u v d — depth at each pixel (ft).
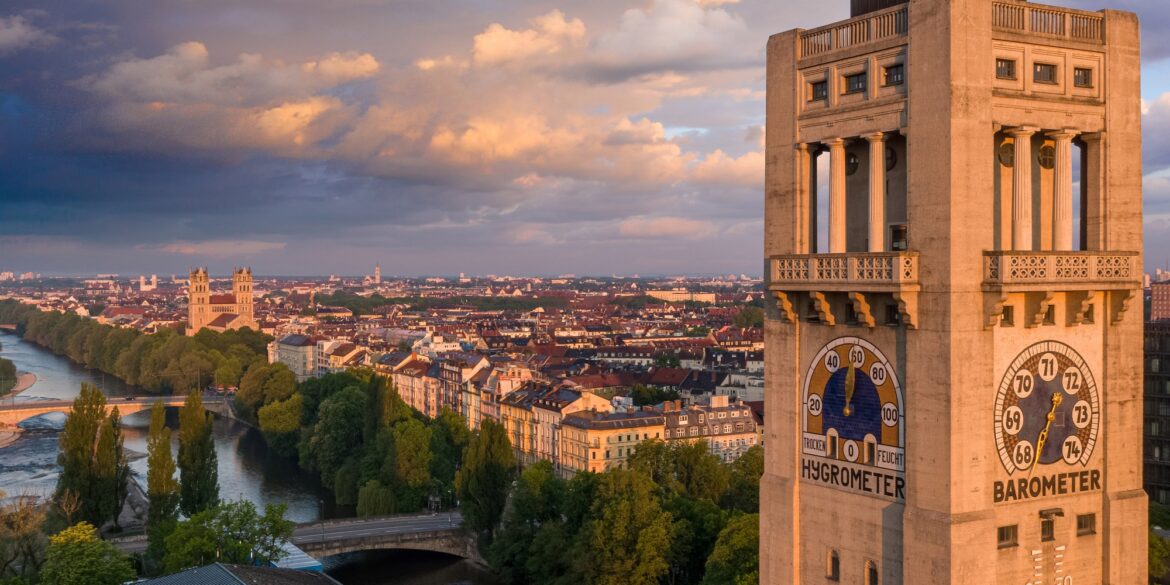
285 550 493.36
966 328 161.27
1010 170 173.06
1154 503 534.37
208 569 324.19
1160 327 574.15
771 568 195.21
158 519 579.07
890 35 170.30
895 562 172.14
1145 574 180.14
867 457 176.76
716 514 471.62
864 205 181.68
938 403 162.81
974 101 160.97
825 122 180.75
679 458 569.23
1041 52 169.68
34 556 445.78
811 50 184.65
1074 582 175.73
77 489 585.63
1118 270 171.73
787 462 191.93
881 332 172.86
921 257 164.55
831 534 184.14
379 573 565.94
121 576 406.41
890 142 175.22
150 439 615.98
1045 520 172.86
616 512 464.24
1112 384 176.96
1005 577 169.27
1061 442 174.09
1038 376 171.32
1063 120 171.53
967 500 162.91
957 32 159.53
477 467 568.82
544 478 547.49
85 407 597.93
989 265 161.79
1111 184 175.63
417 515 644.69
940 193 161.27
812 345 186.91
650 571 449.89
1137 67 177.58
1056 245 173.17
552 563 495.00
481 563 578.25
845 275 172.65
